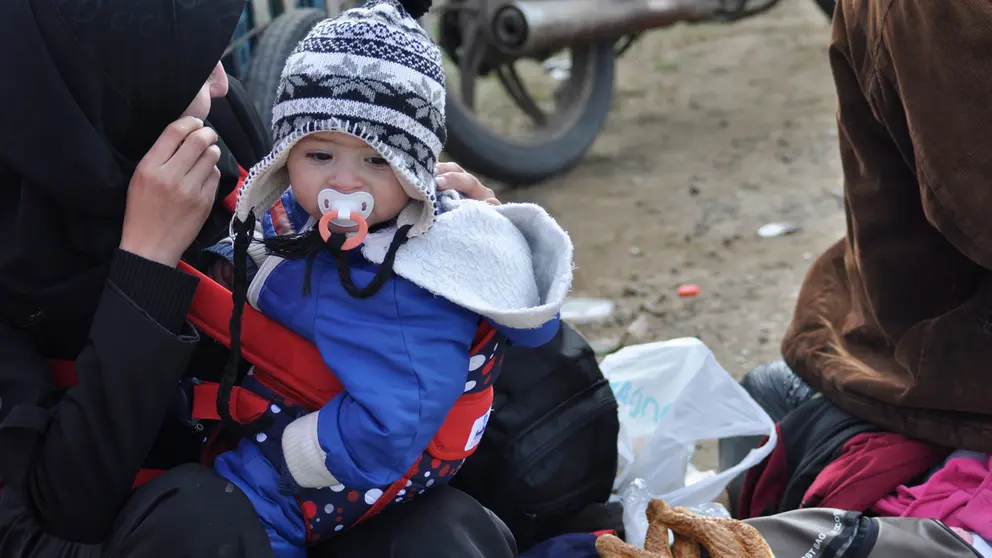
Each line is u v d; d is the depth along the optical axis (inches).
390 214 54.8
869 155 76.0
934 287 75.7
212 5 56.7
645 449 81.7
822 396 81.7
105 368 53.0
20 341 57.3
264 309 56.3
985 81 64.8
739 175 193.2
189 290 55.5
